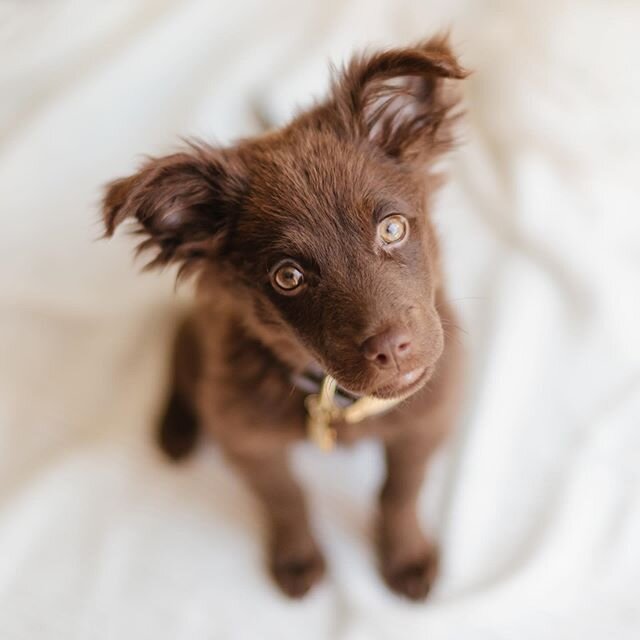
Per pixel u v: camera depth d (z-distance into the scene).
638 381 0.66
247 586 0.62
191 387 0.67
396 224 0.47
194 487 0.67
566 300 0.69
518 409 0.66
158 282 0.75
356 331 0.45
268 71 0.80
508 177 0.74
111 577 0.63
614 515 0.62
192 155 0.48
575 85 0.77
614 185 0.73
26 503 0.65
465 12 0.83
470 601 0.59
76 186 0.79
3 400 0.71
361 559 0.63
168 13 0.82
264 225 0.48
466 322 0.66
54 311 0.74
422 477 0.60
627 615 0.59
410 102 0.50
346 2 0.84
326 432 0.56
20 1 0.86
